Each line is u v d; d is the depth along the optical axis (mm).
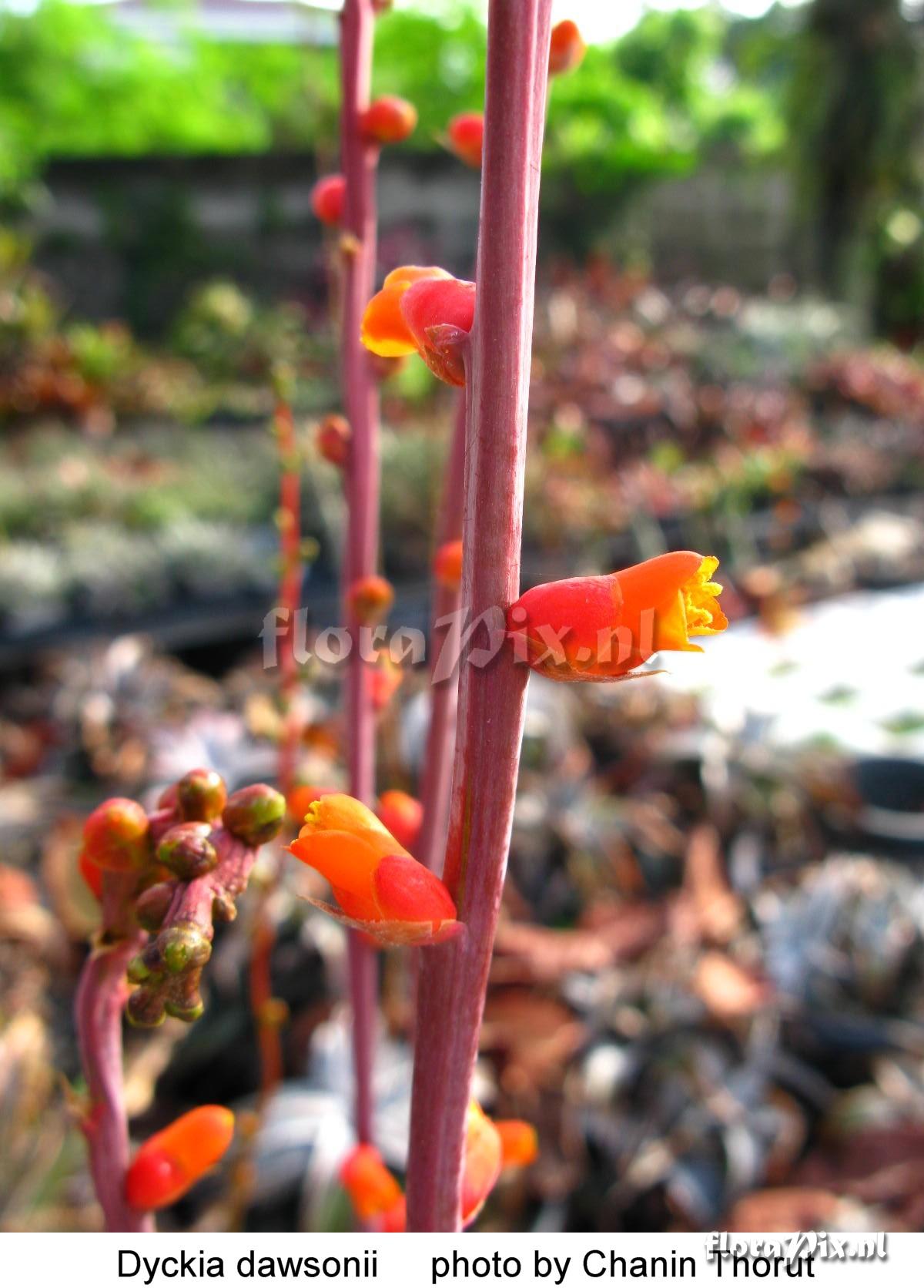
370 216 166
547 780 504
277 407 189
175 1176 110
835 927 452
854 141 1932
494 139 77
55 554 924
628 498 1002
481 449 81
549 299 1504
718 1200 347
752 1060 392
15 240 1508
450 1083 94
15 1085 332
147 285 1887
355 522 173
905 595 950
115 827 94
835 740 597
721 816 520
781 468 1099
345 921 85
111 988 107
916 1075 400
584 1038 390
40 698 711
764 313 1753
